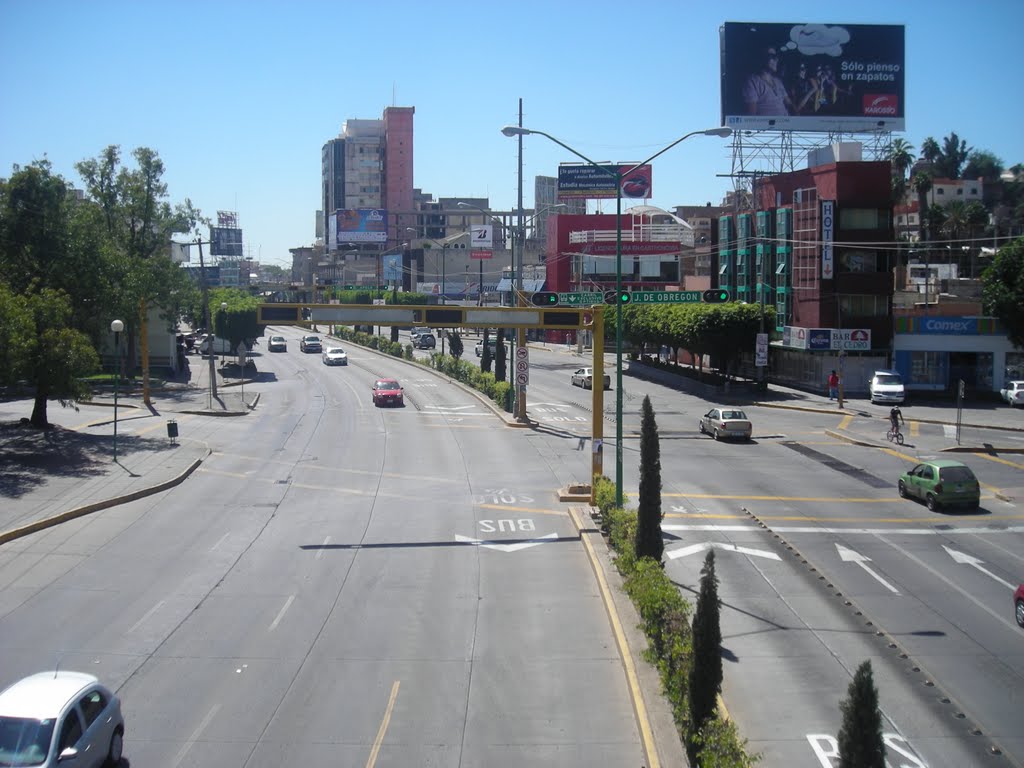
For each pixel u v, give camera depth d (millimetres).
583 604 19672
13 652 16578
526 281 106000
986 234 108000
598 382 29219
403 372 76812
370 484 32875
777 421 49219
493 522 27281
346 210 157375
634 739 13461
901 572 22172
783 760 12695
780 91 66688
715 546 24484
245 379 71500
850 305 58719
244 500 30000
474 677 15750
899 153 96375
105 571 21781
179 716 14109
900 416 44656
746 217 71875
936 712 14250
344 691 15117
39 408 41906
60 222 46781
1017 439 42844
